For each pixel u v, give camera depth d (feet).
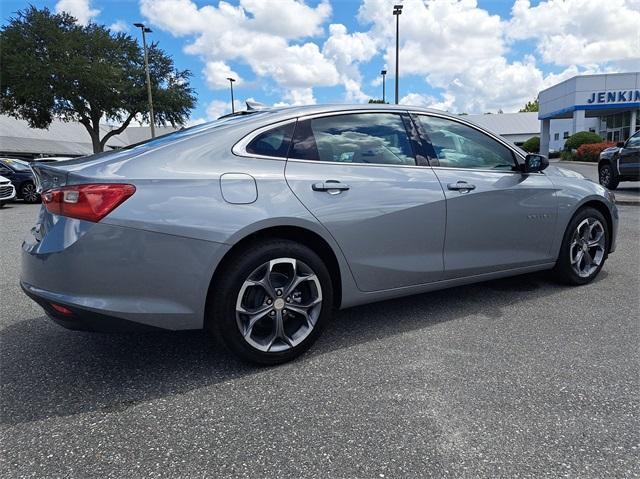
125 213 7.91
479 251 11.88
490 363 9.27
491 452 6.61
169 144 8.91
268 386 8.61
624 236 21.71
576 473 6.16
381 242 10.26
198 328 8.66
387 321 11.67
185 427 7.38
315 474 6.26
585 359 9.34
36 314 12.78
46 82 85.30
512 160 12.78
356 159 10.32
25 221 33.14
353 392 8.31
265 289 9.03
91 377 9.10
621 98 102.73
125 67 98.68
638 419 7.32
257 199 8.86
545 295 13.41
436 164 11.35
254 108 10.97
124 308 8.00
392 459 6.52
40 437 7.18
